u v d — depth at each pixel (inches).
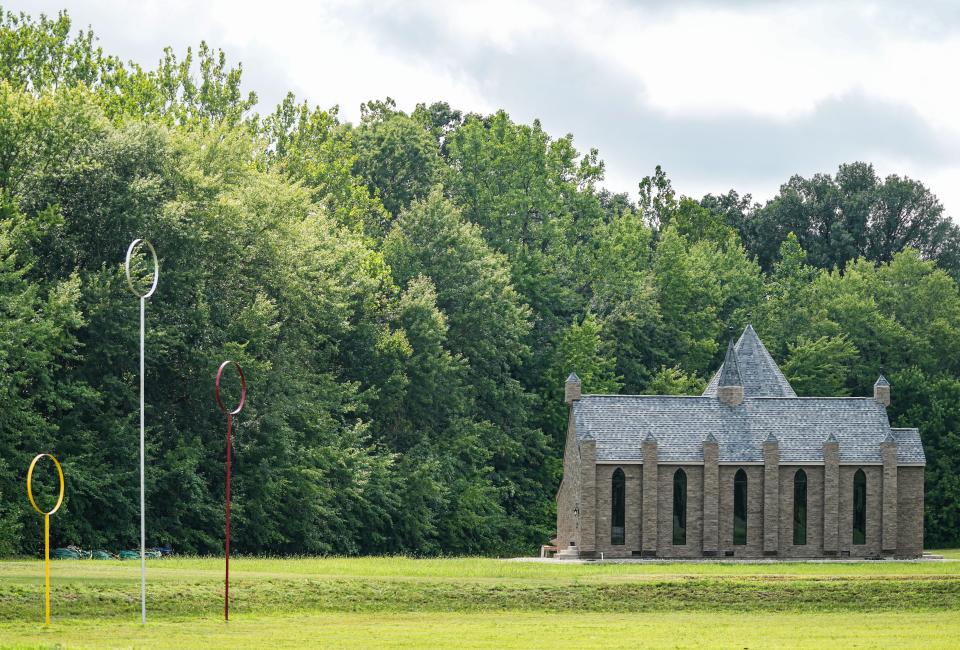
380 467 4411.9
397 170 6358.3
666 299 6043.3
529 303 5693.9
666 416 4084.6
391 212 6200.8
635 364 5753.0
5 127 3587.6
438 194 5344.5
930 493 5590.6
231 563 3019.2
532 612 2554.1
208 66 5482.3
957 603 2738.7
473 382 5172.2
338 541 4293.8
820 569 3299.7
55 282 3619.6
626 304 5871.1
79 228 3747.5
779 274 7268.7
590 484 3951.8
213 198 3924.7
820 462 4047.7
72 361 3710.6
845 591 2775.6
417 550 4633.4
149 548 3661.4
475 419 5191.9
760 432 4082.2
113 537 3577.8
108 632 2121.1
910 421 5753.0
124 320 3604.8
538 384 5526.6
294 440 4055.1
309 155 5674.2
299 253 4205.2
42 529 3444.9
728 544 3988.7
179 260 3782.0
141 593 2249.0
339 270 4628.4
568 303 5846.5
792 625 2415.1
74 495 3484.3
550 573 2962.6
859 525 4072.3
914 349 6087.6
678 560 3927.2
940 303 6304.1
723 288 6382.9
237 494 3870.6
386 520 4544.8
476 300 5103.3
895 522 4067.4
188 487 3708.2
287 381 4042.8
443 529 4758.9
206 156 4254.4
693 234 7632.9
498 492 4950.8
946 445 5698.8
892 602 2726.4
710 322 6112.2
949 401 5757.9
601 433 4013.3
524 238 6131.9
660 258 6136.8
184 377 3880.4
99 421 3661.4
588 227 6299.2
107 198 3737.7
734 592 2741.1
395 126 6373.0
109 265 3762.3
